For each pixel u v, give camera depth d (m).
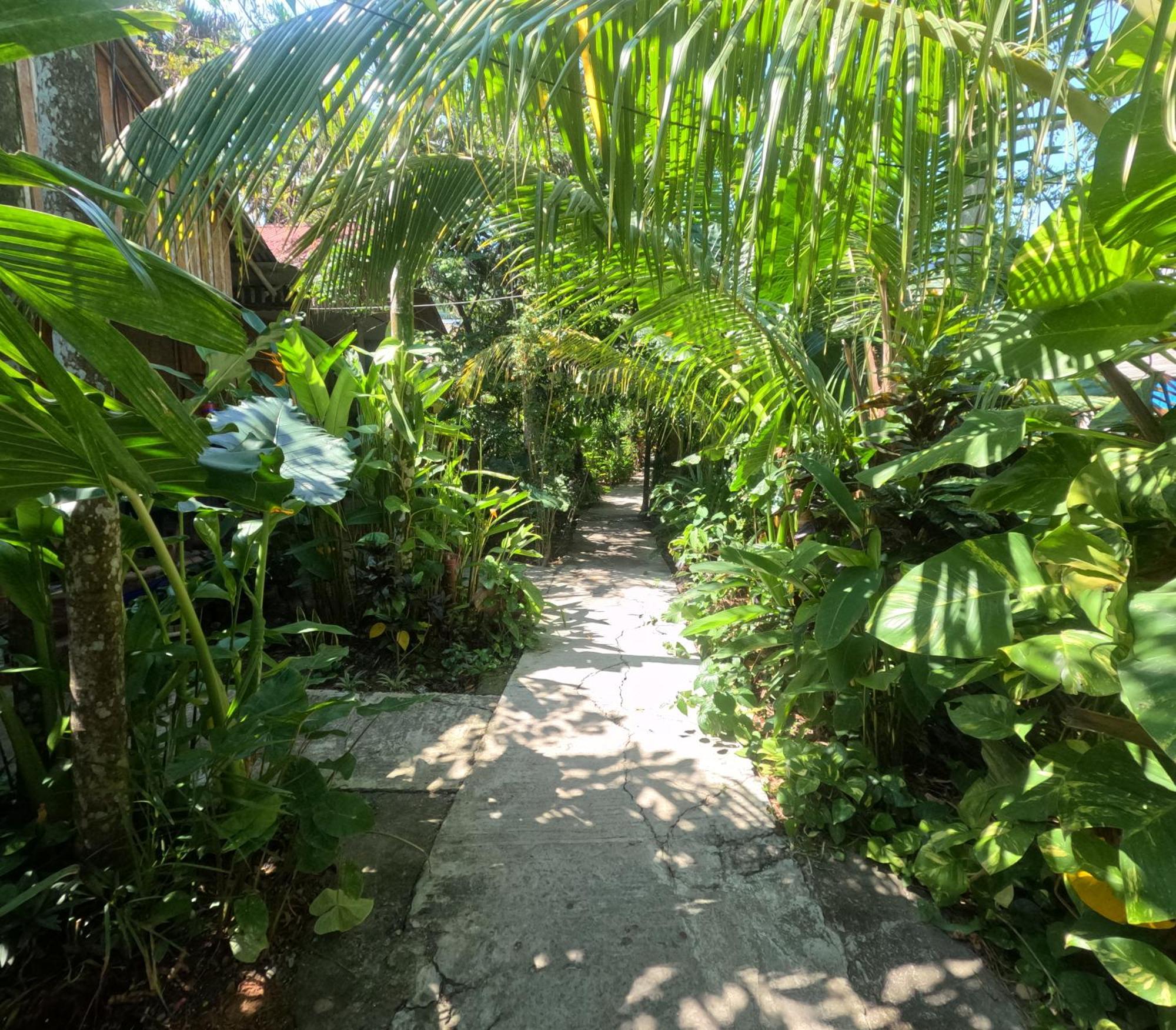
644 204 1.40
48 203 1.57
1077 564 1.50
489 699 3.41
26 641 1.87
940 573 1.73
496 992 1.64
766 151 1.14
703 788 2.55
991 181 1.29
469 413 6.95
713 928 1.85
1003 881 1.84
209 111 1.29
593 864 2.11
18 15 1.01
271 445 1.76
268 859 1.99
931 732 2.66
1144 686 1.06
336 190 1.29
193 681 2.14
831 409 2.71
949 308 2.53
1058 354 1.55
